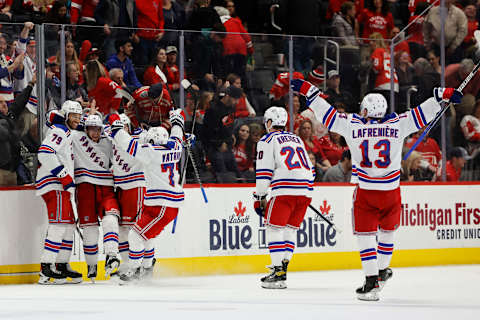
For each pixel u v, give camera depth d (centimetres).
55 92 2728
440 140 3247
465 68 3291
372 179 2064
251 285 2511
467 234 3291
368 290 2052
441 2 3256
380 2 3969
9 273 2619
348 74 3133
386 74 3189
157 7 3425
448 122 3253
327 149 3103
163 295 2188
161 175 2458
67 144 2558
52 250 2553
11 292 2305
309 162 2511
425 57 3244
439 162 3250
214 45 2941
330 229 3095
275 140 2453
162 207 2459
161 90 2872
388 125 2066
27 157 2695
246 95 2995
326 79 3102
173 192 2480
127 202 2652
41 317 1706
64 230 2572
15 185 2675
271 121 2527
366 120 2089
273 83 3030
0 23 2656
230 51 2959
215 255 2936
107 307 1891
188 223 2900
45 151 2506
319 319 1652
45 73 2716
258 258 3012
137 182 2648
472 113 3284
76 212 2731
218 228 2947
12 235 2631
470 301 2031
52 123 2567
